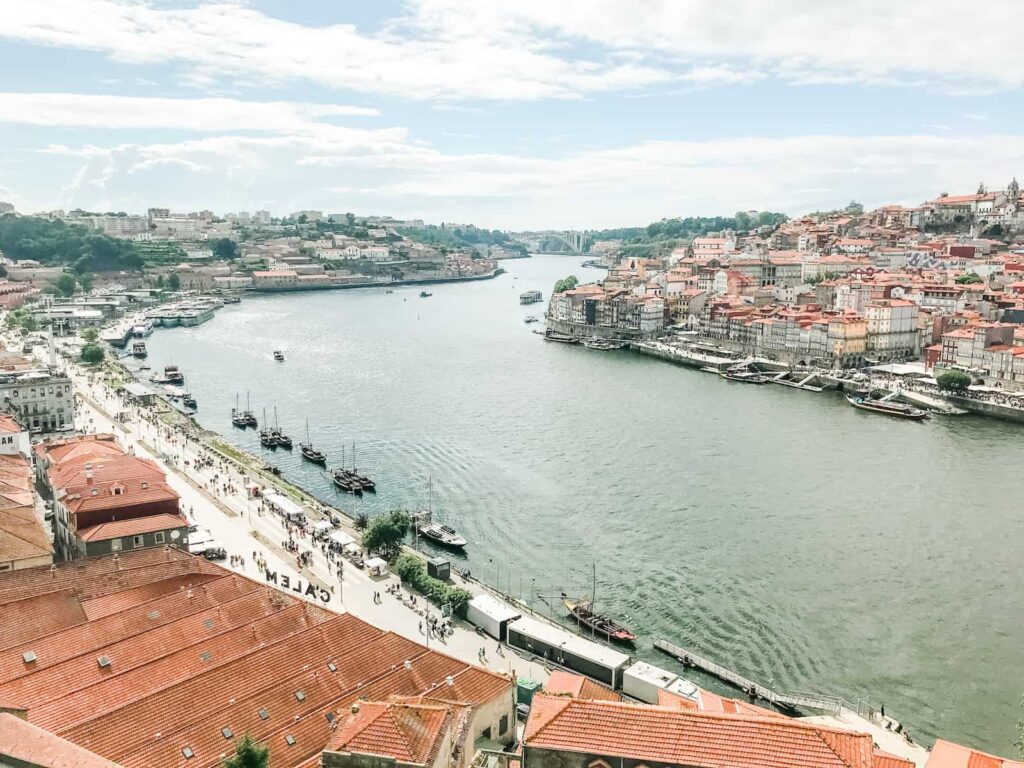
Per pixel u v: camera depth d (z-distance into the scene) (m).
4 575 105.25
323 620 99.88
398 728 62.59
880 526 169.12
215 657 88.56
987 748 100.19
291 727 74.81
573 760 59.66
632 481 198.38
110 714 71.12
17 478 146.50
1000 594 139.12
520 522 172.62
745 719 60.06
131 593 104.31
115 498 134.50
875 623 129.75
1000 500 184.75
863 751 56.91
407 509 178.88
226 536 152.38
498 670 107.81
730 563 151.62
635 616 132.00
